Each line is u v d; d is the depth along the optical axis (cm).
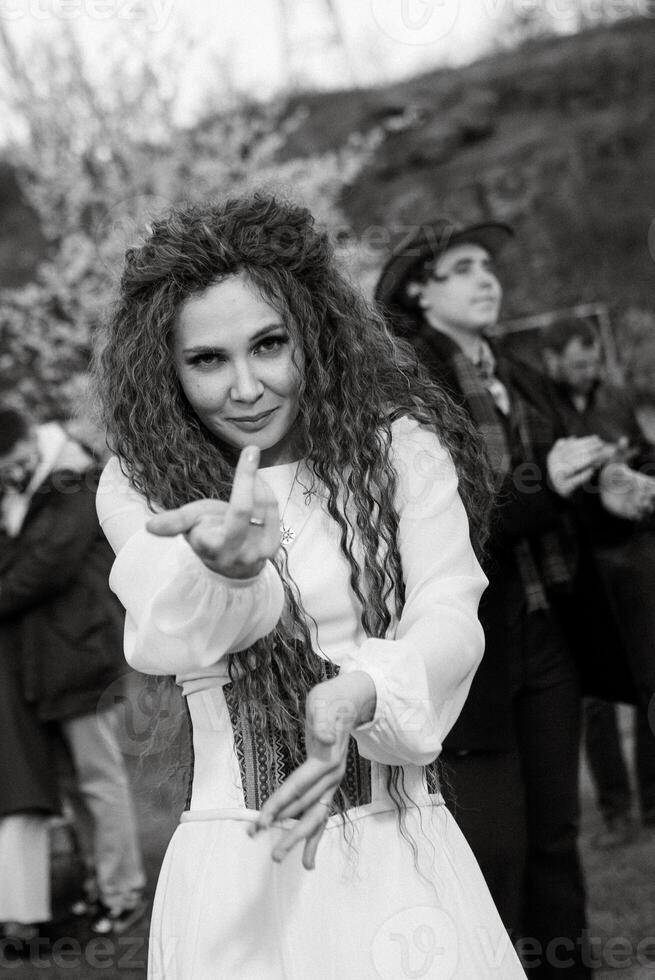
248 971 128
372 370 147
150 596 123
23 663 343
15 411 357
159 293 139
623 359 397
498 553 242
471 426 157
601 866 355
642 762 375
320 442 142
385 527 140
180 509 116
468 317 256
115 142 542
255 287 137
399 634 136
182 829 137
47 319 546
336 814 133
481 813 231
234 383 137
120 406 144
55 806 342
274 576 126
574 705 257
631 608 264
